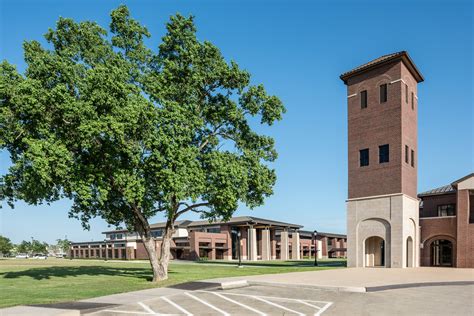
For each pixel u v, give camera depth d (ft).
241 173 76.33
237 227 270.87
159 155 64.75
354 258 125.49
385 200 119.96
